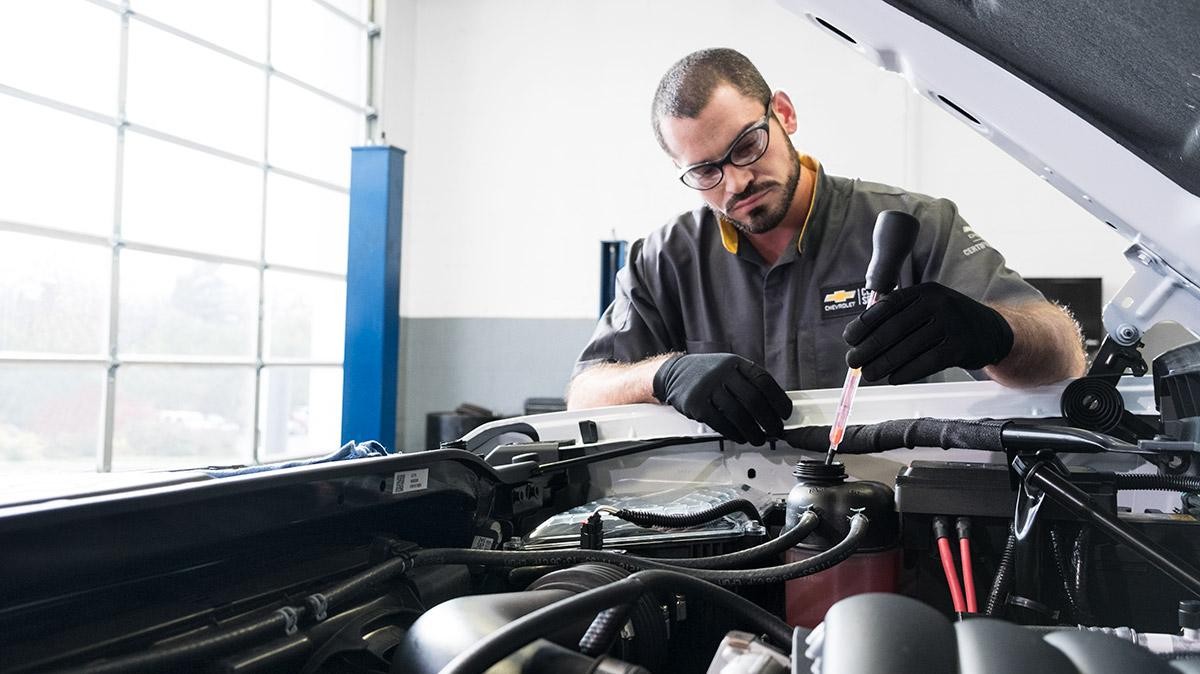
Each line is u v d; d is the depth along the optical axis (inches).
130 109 170.7
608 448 40.1
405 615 22.8
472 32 227.9
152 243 169.6
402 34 228.7
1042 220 181.5
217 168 190.7
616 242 202.7
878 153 192.7
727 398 37.4
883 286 31.2
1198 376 26.7
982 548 29.2
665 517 30.5
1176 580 23.0
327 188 215.0
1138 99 19.6
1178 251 21.4
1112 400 31.8
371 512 25.0
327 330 222.4
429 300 231.0
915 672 13.0
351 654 20.7
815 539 27.9
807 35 199.3
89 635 17.2
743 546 31.6
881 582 27.5
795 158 56.7
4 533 15.0
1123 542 24.0
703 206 63.9
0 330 173.9
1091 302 172.2
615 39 216.7
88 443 190.7
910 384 36.5
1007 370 37.9
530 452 36.9
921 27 22.0
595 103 218.4
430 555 24.2
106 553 17.0
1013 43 20.8
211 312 197.9
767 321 60.9
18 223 146.1
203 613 19.2
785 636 19.8
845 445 35.5
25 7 160.9
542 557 24.9
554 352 221.9
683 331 65.3
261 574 21.9
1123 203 21.7
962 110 24.0
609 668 16.3
